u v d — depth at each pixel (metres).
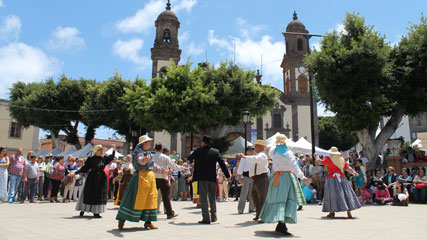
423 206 11.22
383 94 15.96
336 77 15.62
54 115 32.97
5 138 37.56
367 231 5.80
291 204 5.44
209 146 7.27
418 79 16.14
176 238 5.01
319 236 5.25
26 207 10.53
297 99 41.09
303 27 43.38
